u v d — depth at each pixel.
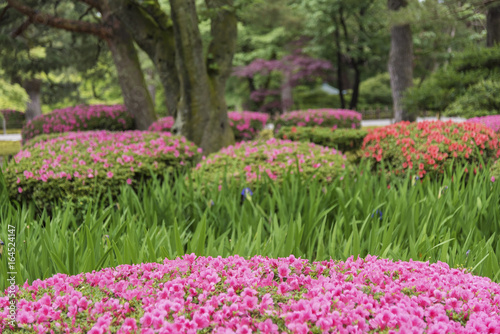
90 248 3.01
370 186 4.76
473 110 11.32
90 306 2.24
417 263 2.75
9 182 5.98
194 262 2.75
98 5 12.87
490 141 6.60
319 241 3.38
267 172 5.70
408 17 12.62
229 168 5.99
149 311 2.17
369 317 2.14
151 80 32.53
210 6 9.95
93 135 8.33
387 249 3.14
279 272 2.53
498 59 11.71
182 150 7.18
